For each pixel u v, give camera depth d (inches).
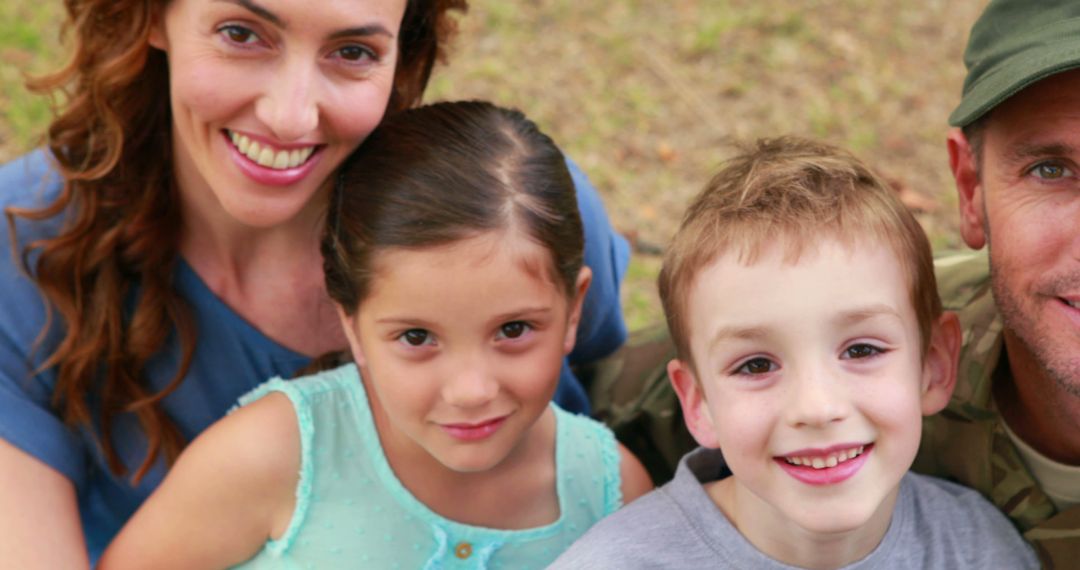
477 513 90.3
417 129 87.4
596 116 223.9
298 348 99.1
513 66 233.3
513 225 80.6
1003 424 90.0
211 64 83.0
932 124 231.5
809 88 238.2
